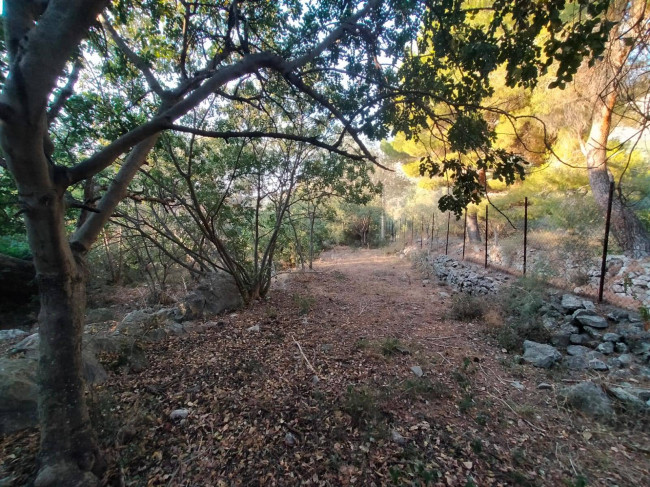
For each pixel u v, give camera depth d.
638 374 3.02
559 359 3.45
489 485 1.85
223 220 5.68
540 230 7.71
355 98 2.98
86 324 4.59
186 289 8.00
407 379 3.04
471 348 3.89
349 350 3.72
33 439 2.06
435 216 14.77
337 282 8.55
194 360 3.34
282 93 3.85
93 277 8.69
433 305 6.11
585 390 2.72
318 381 2.97
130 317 4.41
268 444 2.15
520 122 7.10
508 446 2.19
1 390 2.21
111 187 2.25
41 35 1.09
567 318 4.30
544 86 6.12
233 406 2.54
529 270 6.29
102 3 1.15
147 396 2.65
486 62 2.24
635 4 3.87
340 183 6.73
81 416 1.71
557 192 7.61
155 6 3.09
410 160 11.94
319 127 5.69
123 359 3.19
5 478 1.72
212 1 3.25
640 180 6.11
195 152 4.53
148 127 1.46
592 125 6.02
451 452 2.11
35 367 2.55
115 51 3.04
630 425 2.40
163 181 4.66
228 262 5.09
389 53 2.79
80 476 1.65
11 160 1.25
